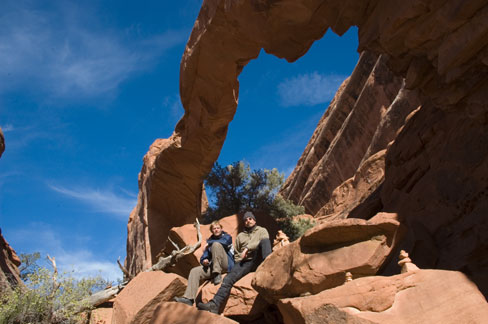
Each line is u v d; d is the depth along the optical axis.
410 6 5.75
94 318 7.33
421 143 7.92
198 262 10.03
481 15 5.03
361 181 20.05
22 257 12.77
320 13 7.75
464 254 5.34
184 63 12.66
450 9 5.29
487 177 5.74
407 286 3.76
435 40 5.90
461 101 6.14
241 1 8.06
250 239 6.06
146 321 5.99
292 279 4.92
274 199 18.25
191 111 14.20
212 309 5.47
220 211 17.73
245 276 5.98
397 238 4.58
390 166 9.23
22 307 6.67
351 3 7.19
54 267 7.32
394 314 3.57
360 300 3.73
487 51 5.21
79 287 7.42
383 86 23.64
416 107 19.25
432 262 5.61
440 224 6.24
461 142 6.63
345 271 4.55
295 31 8.28
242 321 5.87
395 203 8.30
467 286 3.60
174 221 19.00
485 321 3.32
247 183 18.73
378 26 6.79
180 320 4.80
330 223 4.77
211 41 11.03
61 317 6.86
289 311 4.26
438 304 3.53
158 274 6.64
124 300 6.37
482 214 5.52
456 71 5.66
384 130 21.30
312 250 4.98
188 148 15.66
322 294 3.95
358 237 4.73
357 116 25.89
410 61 7.00
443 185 6.66
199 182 17.09
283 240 6.41
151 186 18.38
